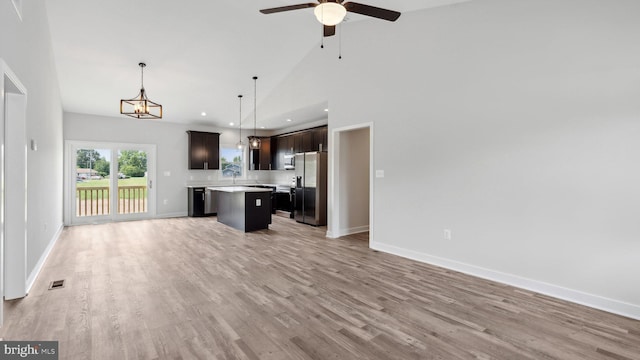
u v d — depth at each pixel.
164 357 1.95
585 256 2.79
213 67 5.77
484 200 3.45
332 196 5.50
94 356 1.96
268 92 7.02
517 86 3.18
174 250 4.55
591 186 2.75
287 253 4.44
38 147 3.58
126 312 2.56
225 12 4.47
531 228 3.11
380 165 4.57
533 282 3.10
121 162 7.31
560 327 2.38
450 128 3.74
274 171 9.57
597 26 2.71
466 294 3.00
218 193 7.14
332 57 5.38
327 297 2.90
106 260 4.03
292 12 4.63
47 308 2.62
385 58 4.47
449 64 3.73
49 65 4.34
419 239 4.10
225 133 8.86
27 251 3.00
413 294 2.99
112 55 5.01
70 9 4.04
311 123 8.17
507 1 3.24
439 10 3.81
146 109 4.85
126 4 4.07
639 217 2.53
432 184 3.94
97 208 7.02
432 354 2.01
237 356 1.97
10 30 2.45
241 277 3.42
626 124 2.58
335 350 2.05
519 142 3.18
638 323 2.45
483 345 2.12
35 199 3.41
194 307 2.66
